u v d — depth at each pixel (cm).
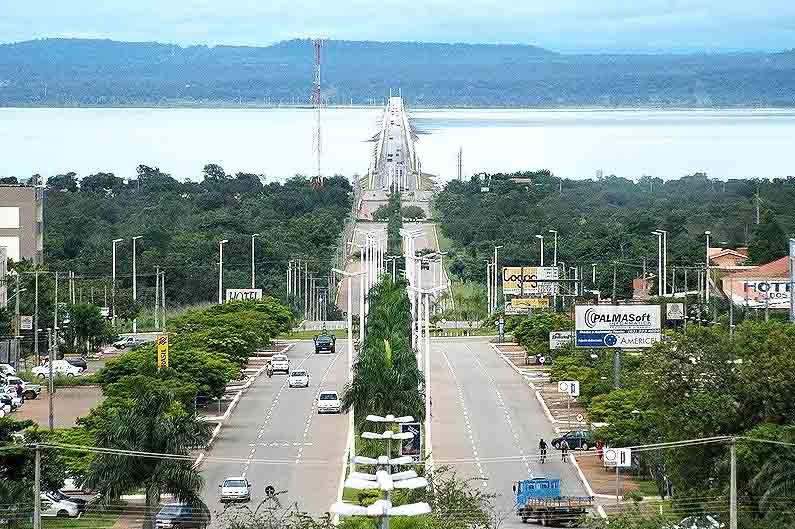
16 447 14950
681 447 15888
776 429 15250
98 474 15388
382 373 18750
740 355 16600
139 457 15362
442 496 14750
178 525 15500
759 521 14738
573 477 18825
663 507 15900
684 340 16600
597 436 19688
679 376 16338
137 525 15662
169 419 15725
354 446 19200
